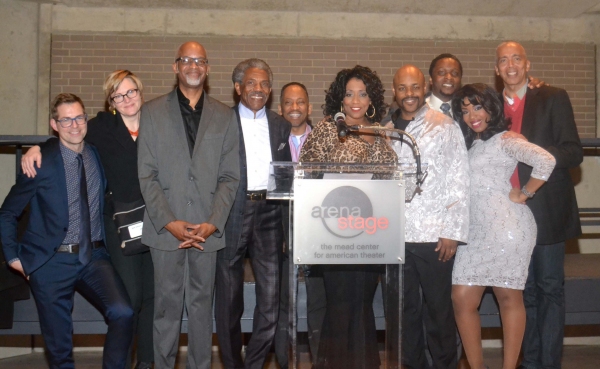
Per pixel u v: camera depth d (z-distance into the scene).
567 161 3.24
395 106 3.98
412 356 3.14
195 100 3.15
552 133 3.36
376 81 3.06
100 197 3.12
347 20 5.82
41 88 5.55
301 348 2.60
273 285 3.23
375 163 2.52
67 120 2.96
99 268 3.03
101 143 3.16
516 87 3.47
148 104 3.08
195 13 5.71
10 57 5.41
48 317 3.01
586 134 5.99
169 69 5.68
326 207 2.44
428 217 3.01
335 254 2.45
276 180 2.58
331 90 3.09
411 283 3.13
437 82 3.69
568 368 4.57
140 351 3.31
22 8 5.46
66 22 5.62
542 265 3.40
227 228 3.18
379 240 2.46
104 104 5.61
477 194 3.13
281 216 3.30
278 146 3.33
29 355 5.03
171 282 2.99
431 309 3.10
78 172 3.04
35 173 2.97
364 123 3.08
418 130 3.09
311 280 2.60
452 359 3.12
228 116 3.16
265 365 4.33
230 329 3.19
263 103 3.30
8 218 3.02
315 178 2.48
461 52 5.88
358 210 2.45
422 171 2.63
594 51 6.01
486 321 3.75
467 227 2.99
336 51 5.80
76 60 5.61
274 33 5.77
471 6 5.74
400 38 5.84
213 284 3.07
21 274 3.45
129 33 5.66
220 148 3.08
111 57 5.65
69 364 3.07
